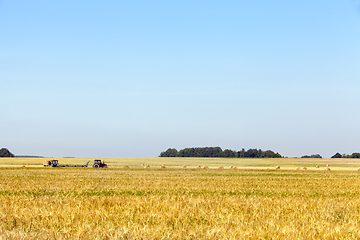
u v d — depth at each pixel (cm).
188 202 2192
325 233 1421
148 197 2427
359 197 2822
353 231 1473
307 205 2209
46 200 2238
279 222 1642
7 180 4034
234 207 2044
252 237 1341
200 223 1600
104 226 1478
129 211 1802
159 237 1314
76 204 2016
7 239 1260
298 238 1320
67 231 1376
